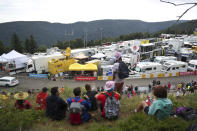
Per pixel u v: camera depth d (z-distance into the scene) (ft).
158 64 97.09
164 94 13.79
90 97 16.70
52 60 101.45
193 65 104.78
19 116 16.03
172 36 253.44
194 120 13.20
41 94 20.22
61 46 251.19
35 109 18.98
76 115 14.89
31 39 223.10
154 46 143.43
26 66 100.53
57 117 16.22
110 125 14.17
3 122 14.79
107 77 91.56
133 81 88.38
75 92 15.44
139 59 122.11
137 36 299.99
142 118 13.94
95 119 15.70
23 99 19.26
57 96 16.60
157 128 12.35
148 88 67.41
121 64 18.66
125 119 14.80
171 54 150.00
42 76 93.76
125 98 26.66
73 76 96.22
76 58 122.11
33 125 14.93
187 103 21.44
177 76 97.96
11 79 78.54
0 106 19.65
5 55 104.53
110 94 15.23
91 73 97.45
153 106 13.89
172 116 14.97
